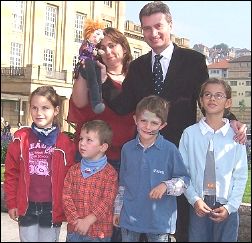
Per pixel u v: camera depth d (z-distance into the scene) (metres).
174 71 3.65
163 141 3.30
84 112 3.68
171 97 3.65
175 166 3.24
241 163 3.35
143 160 3.25
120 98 3.64
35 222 3.46
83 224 3.21
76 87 3.44
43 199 3.46
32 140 3.53
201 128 3.43
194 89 3.69
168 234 3.27
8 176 3.54
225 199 3.32
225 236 3.44
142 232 3.17
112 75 3.79
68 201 3.30
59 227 3.54
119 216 3.26
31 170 3.48
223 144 3.37
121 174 3.33
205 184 3.35
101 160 3.38
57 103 3.60
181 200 3.67
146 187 3.22
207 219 3.47
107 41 3.71
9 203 3.52
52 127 3.56
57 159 3.49
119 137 3.71
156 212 3.19
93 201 3.29
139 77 3.74
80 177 3.34
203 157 3.38
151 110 3.21
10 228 4.54
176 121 3.64
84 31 3.55
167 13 3.58
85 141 3.33
